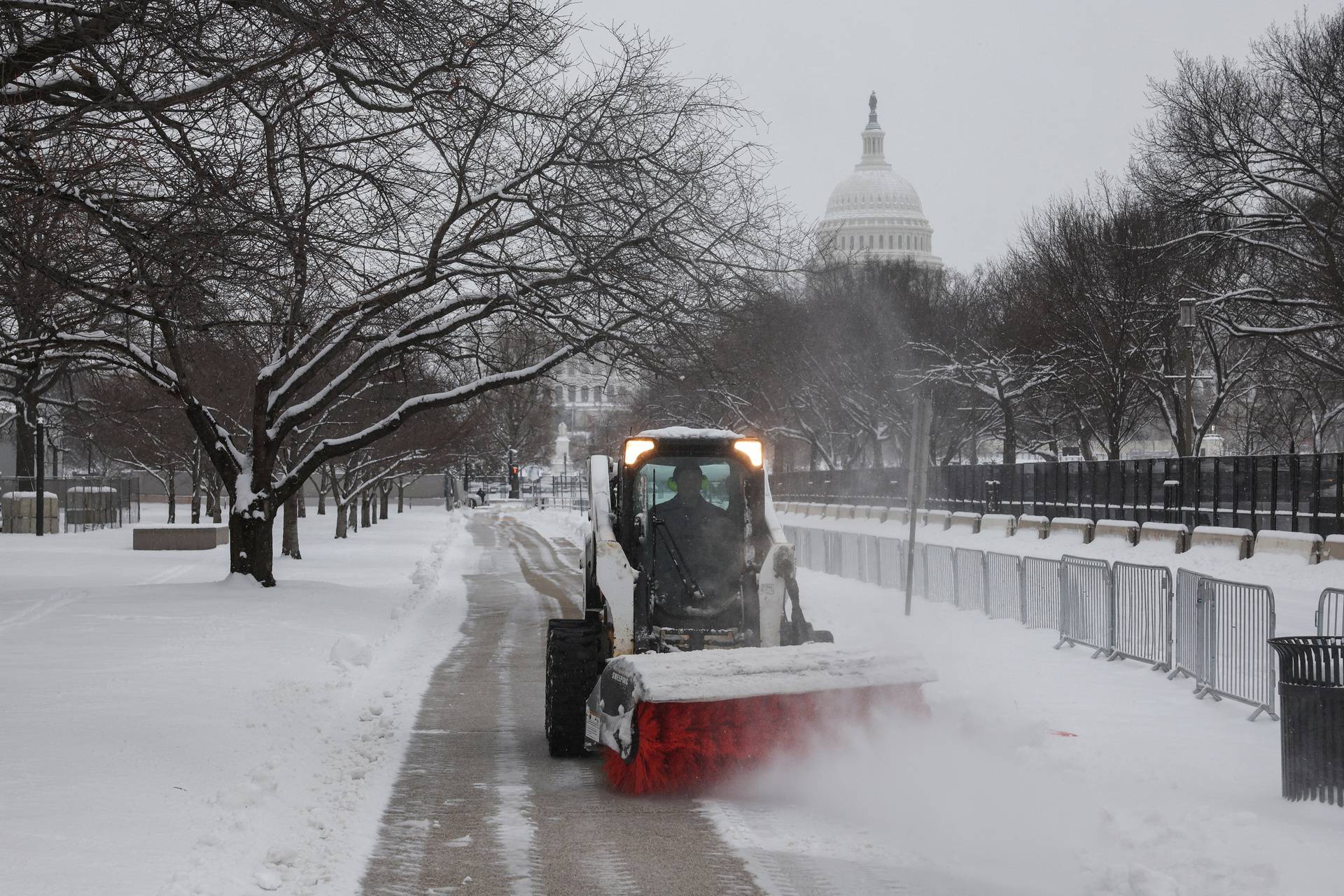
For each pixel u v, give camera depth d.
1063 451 87.44
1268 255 38.03
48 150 11.67
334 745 10.81
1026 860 7.24
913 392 55.44
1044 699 12.35
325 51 12.05
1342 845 7.23
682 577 10.34
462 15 14.12
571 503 93.31
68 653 15.93
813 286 51.03
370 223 15.51
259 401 23.66
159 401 42.28
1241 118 36.00
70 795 8.77
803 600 21.98
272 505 24.08
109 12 10.59
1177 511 36.81
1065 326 47.88
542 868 7.25
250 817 8.16
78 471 87.12
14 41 11.28
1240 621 11.95
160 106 11.55
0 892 6.58
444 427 45.62
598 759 10.28
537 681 14.62
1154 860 7.02
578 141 19.94
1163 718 11.38
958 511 53.62
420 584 27.36
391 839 7.88
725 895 6.75
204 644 16.78
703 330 21.62
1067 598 16.31
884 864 7.23
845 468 70.69
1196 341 49.50
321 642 17.39
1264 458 32.66
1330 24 34.69
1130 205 46.91
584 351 21.89
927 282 60.09
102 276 12.62
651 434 10.62
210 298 13.30
